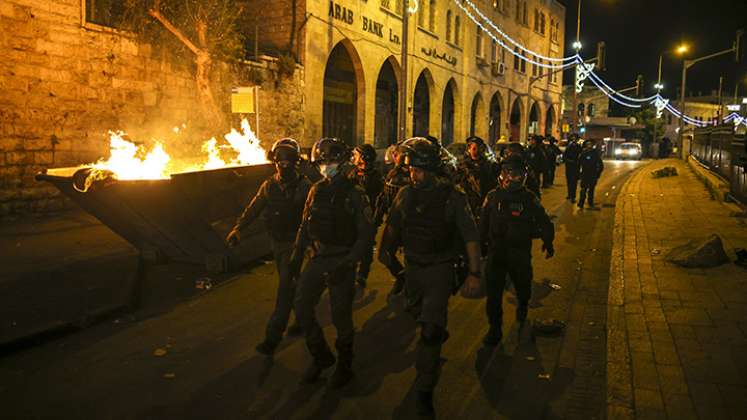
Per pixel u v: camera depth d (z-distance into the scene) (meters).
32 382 4.49
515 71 44.72
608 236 11.10
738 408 3.86
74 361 4.91
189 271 7.85
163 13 14.59
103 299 6.43
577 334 5.65
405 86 19.14
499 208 5.21
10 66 11.29
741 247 8.74
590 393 4.36
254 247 8.41
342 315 4.30
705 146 22.12
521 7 45.12
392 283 7.46
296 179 4.89
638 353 4.84
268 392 4.33
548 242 5.29
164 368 4.77
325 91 23.16
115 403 4.14
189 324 5.85
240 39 17.70
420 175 3.99
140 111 14.09
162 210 7.09
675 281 7.09
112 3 13.57
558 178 24.98
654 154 60.75
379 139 28.94
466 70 35.66
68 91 12.38
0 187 11.27
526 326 5.88
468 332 5.71
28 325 5.54
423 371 3.94
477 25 37.25
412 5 28.36
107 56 13.17
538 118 51.81
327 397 4.25
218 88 16.34
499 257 5.23
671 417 3.76
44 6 11.79
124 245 9.33
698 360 4.68
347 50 24.22
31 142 11.74
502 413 4.04
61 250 8.92
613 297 6.54
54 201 12.31
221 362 4.89
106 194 6.83
